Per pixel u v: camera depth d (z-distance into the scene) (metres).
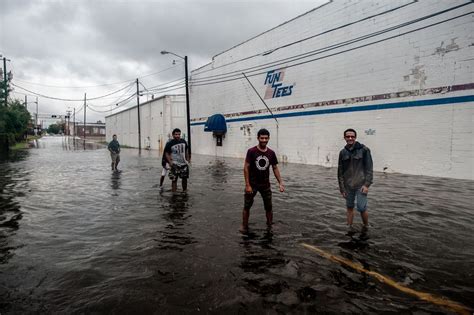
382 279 3.46
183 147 9.08
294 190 9.05
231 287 3.28
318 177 11.89
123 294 3.14
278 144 19.69
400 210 6.53
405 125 12.43
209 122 25.41
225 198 8.05
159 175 13.17
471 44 10.38
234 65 23.77
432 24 11.41
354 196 5.47
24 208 7.03
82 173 13.94
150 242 4.71
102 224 5.71
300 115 17.81
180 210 6.77
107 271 3.69
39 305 2.94
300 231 5.21
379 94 13.38
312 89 16.91
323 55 16.12
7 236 5.04
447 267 3.77
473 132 10.44
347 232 5.14
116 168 15.31
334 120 15.63
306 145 17.48
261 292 3.17
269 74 20.20
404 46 12.36
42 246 4.57
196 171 14.41
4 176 12.80
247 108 22.58
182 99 37.19
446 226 5.41
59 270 3.72
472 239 4.75
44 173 13.91
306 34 17.14
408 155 12.38
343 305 2.93
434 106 11.46
